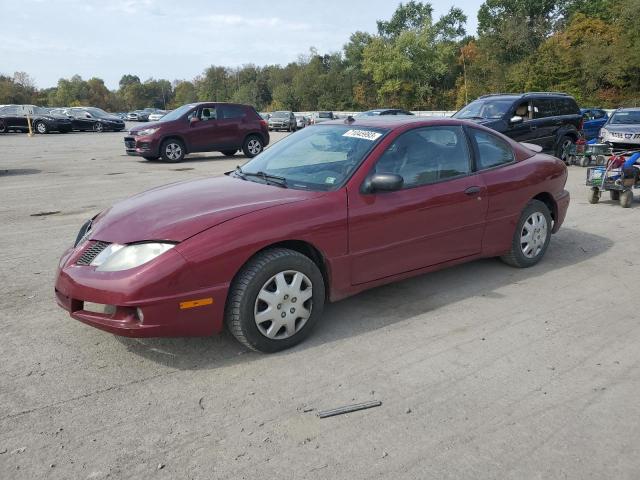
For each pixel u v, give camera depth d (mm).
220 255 3254
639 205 8586
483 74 55250
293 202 3670
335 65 78438
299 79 79375
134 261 3209
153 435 2705
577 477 2396
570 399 3008
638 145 13859
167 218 3480
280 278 3488
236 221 3396
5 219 7629
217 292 3281
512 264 5250
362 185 3934
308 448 2600
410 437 2678
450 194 4398
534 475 2408
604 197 9391
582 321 4055
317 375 3281
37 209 8383
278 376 3271
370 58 61938
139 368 3373
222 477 2408
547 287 4777
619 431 2719
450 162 4547
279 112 37688
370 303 4414
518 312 4227
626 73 41312
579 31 50156
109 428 2760
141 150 15328
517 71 45500
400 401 2992
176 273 3158
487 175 4754
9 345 3680
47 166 14406
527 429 2736
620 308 4305
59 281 3447
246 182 4207
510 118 12422
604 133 14500
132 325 3170
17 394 3074
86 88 121500
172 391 3113
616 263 5488
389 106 61812
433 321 4059
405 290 4703
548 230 5379
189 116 15727
